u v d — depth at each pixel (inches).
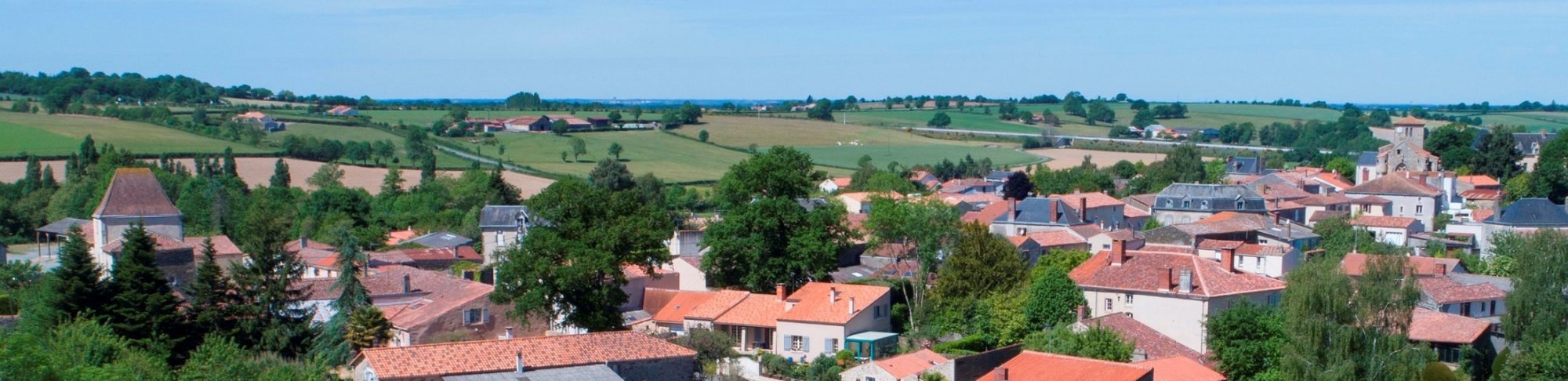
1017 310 3619.6
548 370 2433.6
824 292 3796.8
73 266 3034.0
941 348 3476.9
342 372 2896.2
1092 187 7854.3
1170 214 6299.2
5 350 1958.7
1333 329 2952.8
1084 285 3651.6
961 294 3841.0
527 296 3366.1
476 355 2436.0
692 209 7632.9
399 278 3878.0
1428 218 6471.5
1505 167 7608.3
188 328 3110.2
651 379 2564.0
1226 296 3444.9
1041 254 4906.5
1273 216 5674.2
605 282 3636.8
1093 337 3019.2
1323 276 3011.8
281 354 3184.1
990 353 2891.2
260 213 5974.4
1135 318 3550.7
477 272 4286.4
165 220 4532.5
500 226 5841.5
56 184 7460.6
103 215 4424.2
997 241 3966.5
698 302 3914.9
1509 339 3408.0
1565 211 5649.6
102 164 7470.5
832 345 3580.2
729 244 4190.5
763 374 3408.0
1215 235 5027.1
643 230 3555.6
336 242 5733.3
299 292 3366.1
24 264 4611.2
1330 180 7603.4
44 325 2930.6
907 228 4138.8
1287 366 2947.8
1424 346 3011.8
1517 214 5565.9
